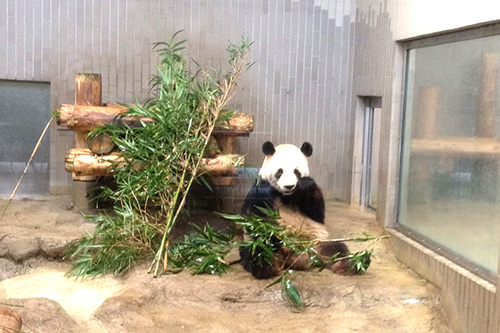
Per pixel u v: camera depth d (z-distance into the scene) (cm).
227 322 425
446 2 454
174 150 515
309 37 677
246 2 662
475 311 395
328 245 503
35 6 664
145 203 519
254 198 504
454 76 465
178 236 524
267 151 513
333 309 452
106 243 514
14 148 684
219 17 662
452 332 427
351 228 564
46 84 684
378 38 612
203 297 455
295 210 507
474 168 427
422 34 498
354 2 680
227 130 572
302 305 452
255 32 666
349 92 685
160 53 636
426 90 519
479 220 415
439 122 490
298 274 495
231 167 531
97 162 580
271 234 474
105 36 668
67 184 679
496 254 387
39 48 671
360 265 484
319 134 679
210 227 517
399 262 537
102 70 673
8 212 616
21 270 535
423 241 510
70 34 670
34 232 561
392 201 573
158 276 483
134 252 514
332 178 676
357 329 421
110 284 498
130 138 544
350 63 685
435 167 496
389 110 575
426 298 458
